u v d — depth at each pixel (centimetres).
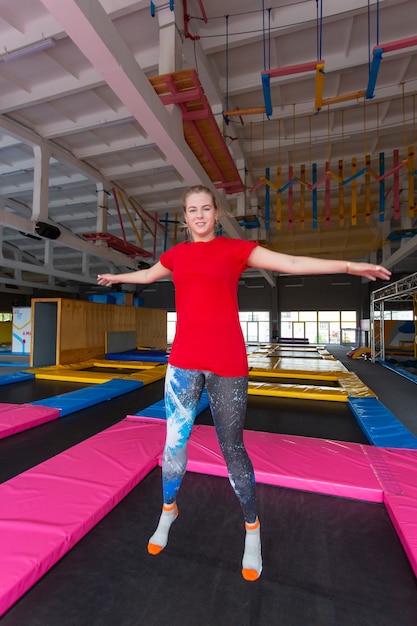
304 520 162
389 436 276
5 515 149
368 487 180
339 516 165
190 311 105
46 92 589
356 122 720
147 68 530
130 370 720
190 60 495
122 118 666
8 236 1392
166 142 440
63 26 274
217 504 173
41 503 159
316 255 915
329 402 432
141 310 1183
